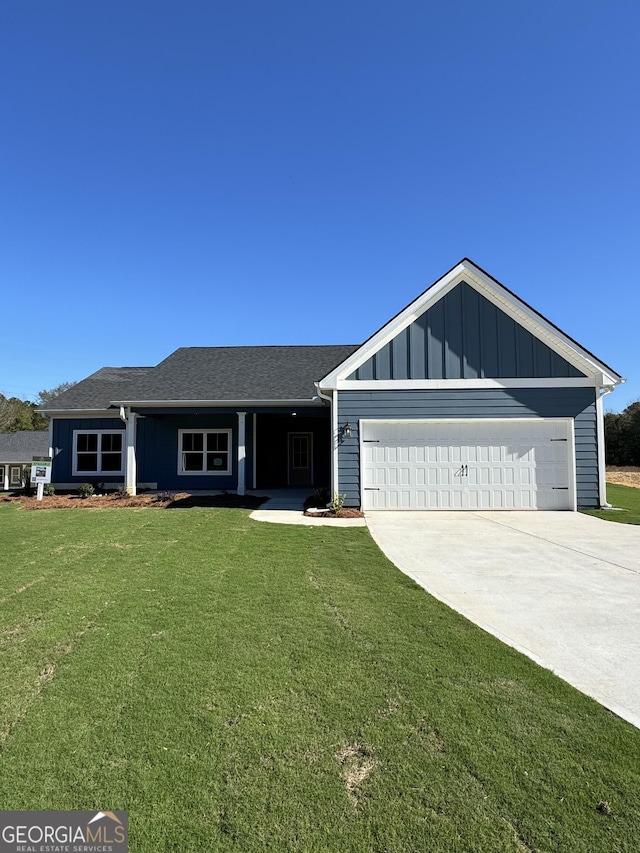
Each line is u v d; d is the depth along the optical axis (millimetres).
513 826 2008
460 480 11914
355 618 4480
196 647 3791
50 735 2631
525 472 11914
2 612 4559
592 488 11859
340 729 2705
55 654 3664
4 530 8984
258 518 10461
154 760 2426
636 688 3207
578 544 8008
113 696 3047
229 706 2938
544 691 3146
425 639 4004
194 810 2100
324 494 12461
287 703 2977
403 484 11922
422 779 2295
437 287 12070
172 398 14914
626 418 38125
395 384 12008
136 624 4270
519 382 11953
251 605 4797
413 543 8055
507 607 4859
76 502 13367
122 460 16625
